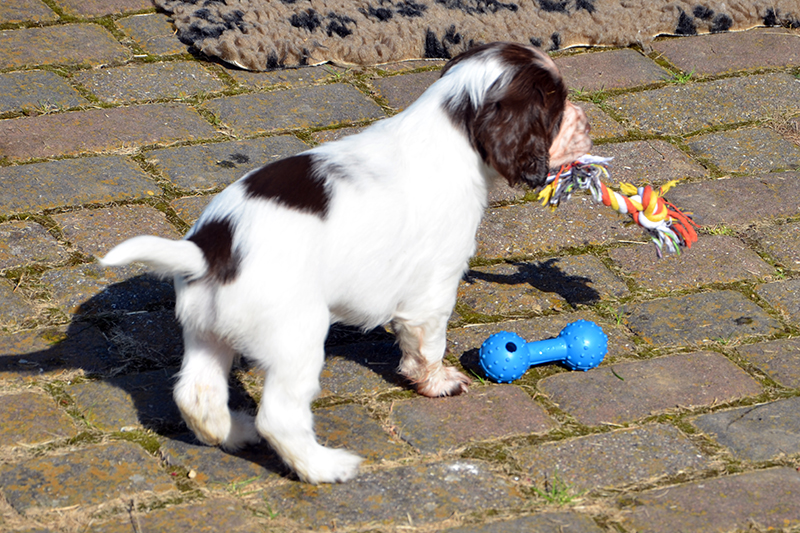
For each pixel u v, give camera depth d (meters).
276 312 2.84
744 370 3.74
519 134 3.11
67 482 2.99
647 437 3.33
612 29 6.33
